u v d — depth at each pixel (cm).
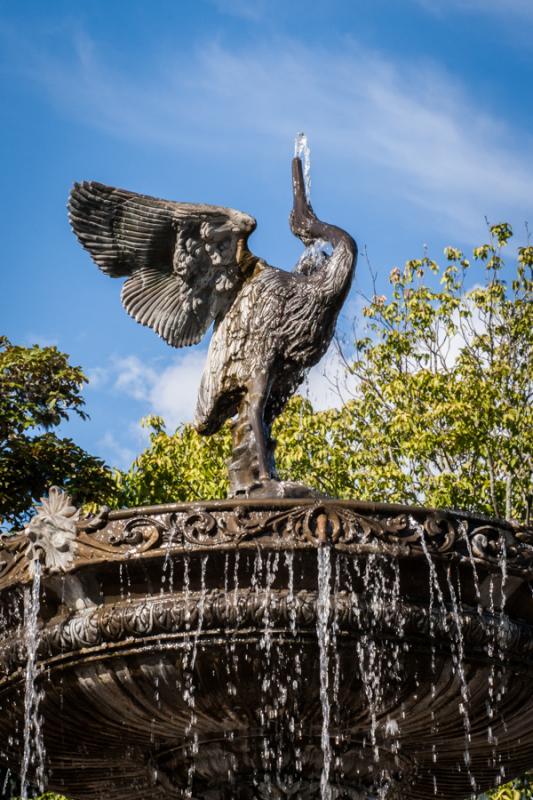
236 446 809
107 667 701
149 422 1989
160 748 773
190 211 830
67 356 1683
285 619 675
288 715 718
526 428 1811
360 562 684
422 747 778
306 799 751
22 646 714
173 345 855
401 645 691
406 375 1870
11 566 723
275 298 818
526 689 733
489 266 1995
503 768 821
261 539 679
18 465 1574
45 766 804
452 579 701
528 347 1950
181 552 680
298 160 871
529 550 718
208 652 685
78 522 704
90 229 841
